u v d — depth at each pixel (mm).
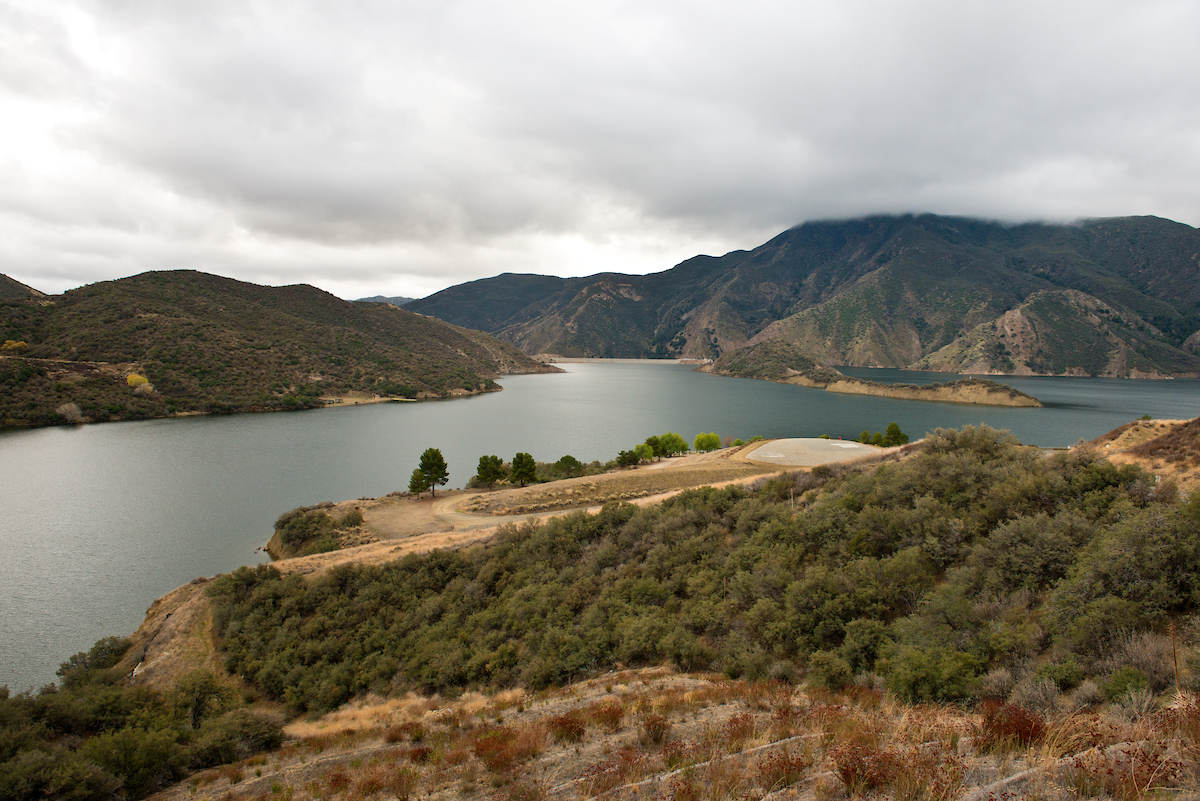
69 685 27641
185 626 32875
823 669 13688
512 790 8828
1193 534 11797
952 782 6191
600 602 24125
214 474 83125
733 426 142000
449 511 56344
